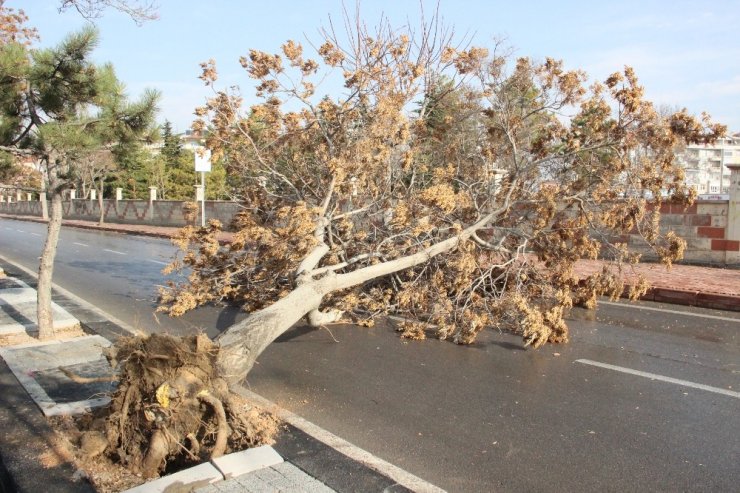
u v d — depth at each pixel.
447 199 7.73
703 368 6.54
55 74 6.48
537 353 7.18
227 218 27.66
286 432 4.43
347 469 3.83
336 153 8.88
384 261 8.24
